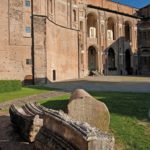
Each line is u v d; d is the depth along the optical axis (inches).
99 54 2938.0
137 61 3316.9
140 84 1733.5
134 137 513.3
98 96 1008.9
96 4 2960.1
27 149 485.1
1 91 1322.6
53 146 366.3
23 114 572.4
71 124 347.9
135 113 686.5
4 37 1892.2
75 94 572.7
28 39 1935.3
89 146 296.0
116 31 3107.8
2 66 1876.2
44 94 1234.0
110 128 568.4
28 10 1953.7
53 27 2122.3
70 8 2591.0
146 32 3334.2
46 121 428.1
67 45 2327.8
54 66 2133.4
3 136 572.7
